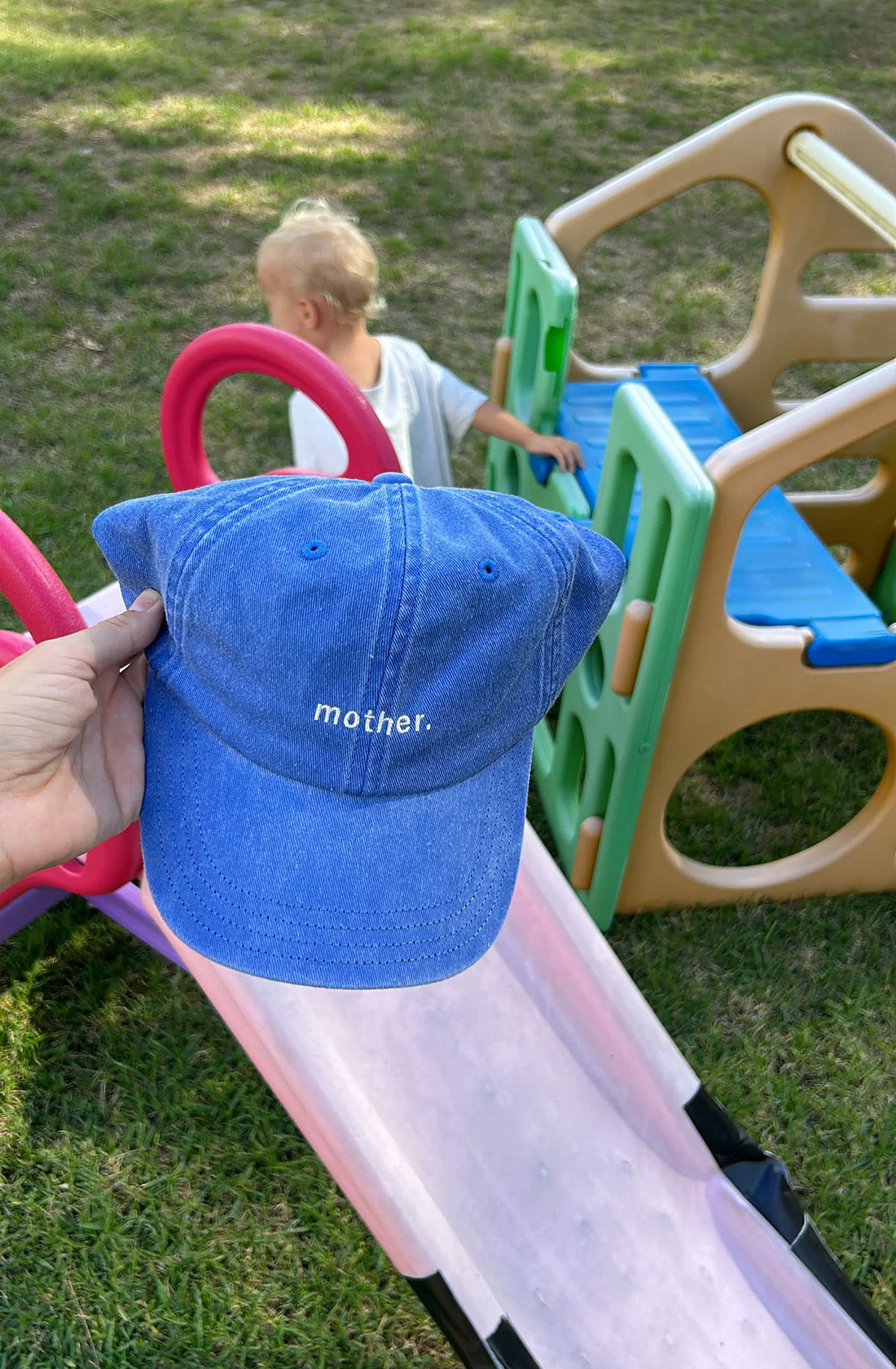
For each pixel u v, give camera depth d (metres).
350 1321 1.98
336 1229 2.08
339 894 1.02
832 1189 2.20
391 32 7.36
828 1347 1.86
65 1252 2.02
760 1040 2.44
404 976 1.03
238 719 1.00
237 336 1.79
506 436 2.75
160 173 5.51
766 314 3.12
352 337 2.57
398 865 1.03
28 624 1.31
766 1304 1.91
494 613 1.00
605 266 5.20
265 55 6.90
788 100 2.77
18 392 4.06
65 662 1.04
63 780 1.08
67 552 3.40
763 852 2.85
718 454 1.99
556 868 2.09
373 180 5.63
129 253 4.86
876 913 2.70
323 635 0.95
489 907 1.08
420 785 1.04
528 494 3.04
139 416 3.99
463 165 5.83
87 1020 2.36
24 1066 2.26
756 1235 1.95
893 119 6.59
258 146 5.83
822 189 2.89
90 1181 2.11
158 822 1.06
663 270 5.20
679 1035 2.43
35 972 2.42
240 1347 1.93
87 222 5.05
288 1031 1.67
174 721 1.07
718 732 2.34
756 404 3.29
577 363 3.17
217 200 5.32
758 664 2.25
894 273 5.42
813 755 3.11
